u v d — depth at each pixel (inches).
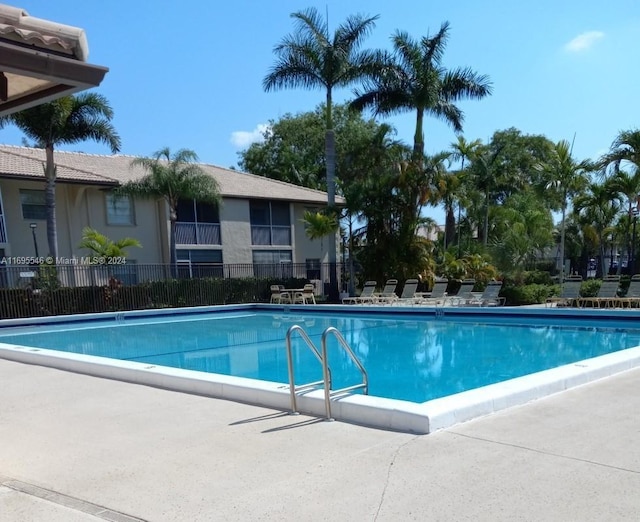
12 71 117.6
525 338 511.8
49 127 804.0
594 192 918.4
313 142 1802.4
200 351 510.3
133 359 474.0
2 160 891.4
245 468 157.8
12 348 395.5
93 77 129.0
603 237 1256.8
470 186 1254.9
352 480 144.9
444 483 139.6
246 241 1140.5
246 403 236.1
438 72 947.3
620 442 163.0
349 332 593.9
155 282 873.5
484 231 1294.3
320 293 1075.9
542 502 126.5
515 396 208.4
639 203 855.1
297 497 136.6
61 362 346.3
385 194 928.3
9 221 871.1
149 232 1030.4
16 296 756.6
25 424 218.5
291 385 217.6
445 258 976.3
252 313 867.4
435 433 178.5
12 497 144.1
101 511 134.0
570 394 221.5
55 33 123.6
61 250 922.1
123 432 200.8
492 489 134.6
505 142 1737.2
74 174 912.9
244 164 1940.2
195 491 143.6
